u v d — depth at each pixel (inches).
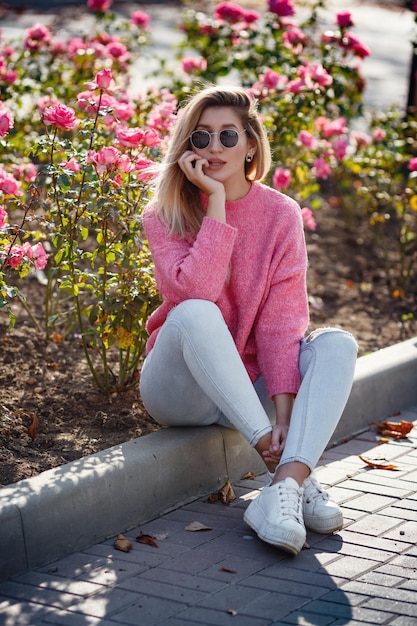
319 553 140.4
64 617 123.6
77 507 140.9
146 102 234.8
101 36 287.1
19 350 201.3
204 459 160.2
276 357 150.7
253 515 142.3
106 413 176.2
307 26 287.7
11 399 179.0
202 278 148.3
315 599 127.9
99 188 173.2
